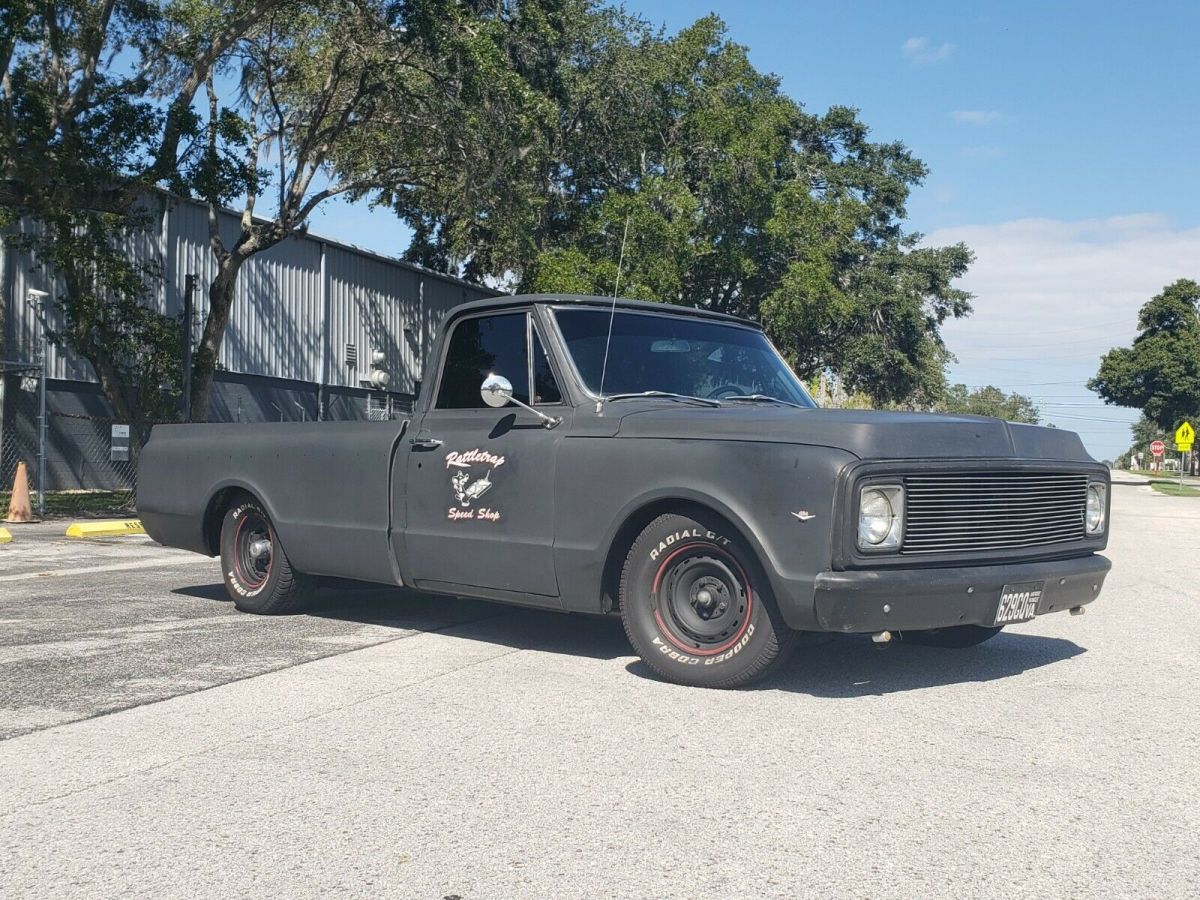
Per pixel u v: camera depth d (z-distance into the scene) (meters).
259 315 31.19
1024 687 5.63
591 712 4.99
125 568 11.09
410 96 24.77
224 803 3.78
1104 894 3.04
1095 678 5.91
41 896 3.03
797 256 42.34
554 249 36.44
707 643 5.45
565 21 35.19
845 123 58.06
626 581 5.64
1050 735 4.68
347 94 25.75
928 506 5.12
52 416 26.19
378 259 35.91
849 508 4.90
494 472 6.17
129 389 25.16
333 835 3.48
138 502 8.55
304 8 23.16
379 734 4.63
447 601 8.41
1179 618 8.43
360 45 23.55
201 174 20.55
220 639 6.80
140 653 6.36
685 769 4.15
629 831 3.51
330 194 25.75
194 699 5.25
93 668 5.95
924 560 5.11
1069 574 5.61
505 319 6.44
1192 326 81.88
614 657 6.24
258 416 31.12
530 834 3.48
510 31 31.12
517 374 6.29
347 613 7.84
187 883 3.11
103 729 4.73
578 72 36.44
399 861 3.27
